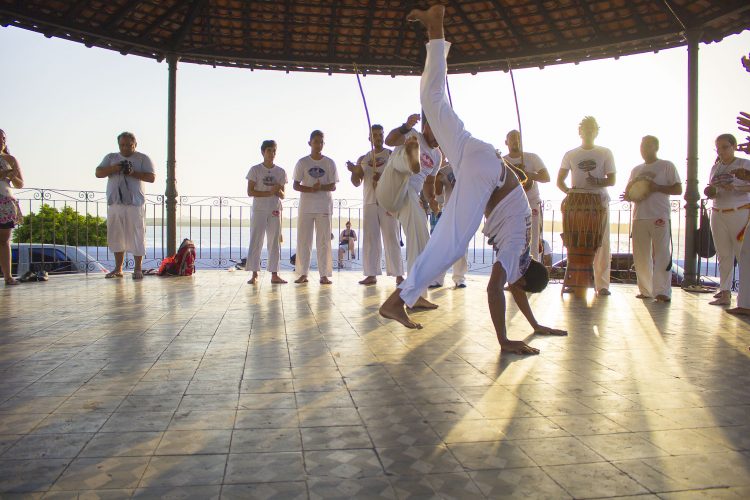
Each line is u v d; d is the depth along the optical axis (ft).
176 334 13.65
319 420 7.77
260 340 13.02
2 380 9.65
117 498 5.56
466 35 29.04
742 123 13.76
